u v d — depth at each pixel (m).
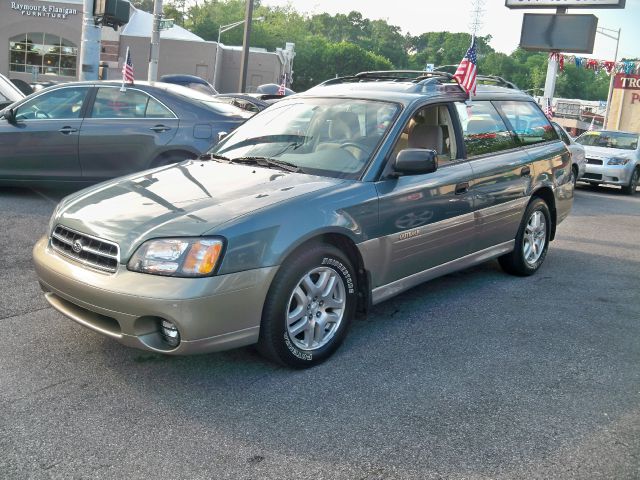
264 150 4.74
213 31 90.81
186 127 8.09
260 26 92.06
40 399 3.39
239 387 3.62
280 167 4.42
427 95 4.92
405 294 5.49
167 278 3.32
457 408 3.47
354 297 4.10
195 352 3.39
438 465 2.92
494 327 4.77
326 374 3.83
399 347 4.29
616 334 4.75
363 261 4.14
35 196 8.61
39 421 3.17
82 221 3.73
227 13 94.19
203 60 43.34
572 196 6.83
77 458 2.88
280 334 3.65
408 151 4.23
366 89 5.05
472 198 5.09
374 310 5.04
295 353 3.76
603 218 10.94
